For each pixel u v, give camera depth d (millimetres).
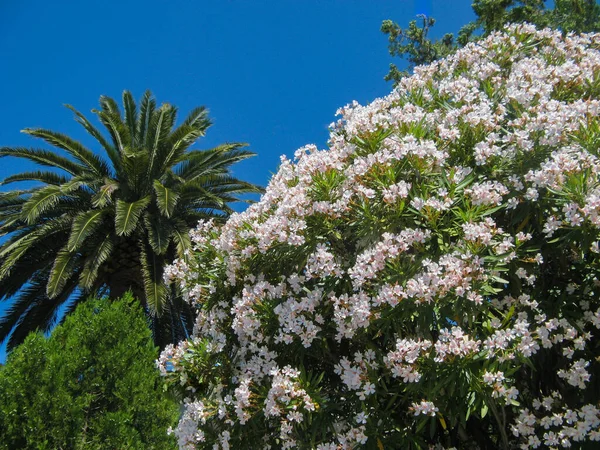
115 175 13094
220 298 4809
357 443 3533
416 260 3541
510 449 4051
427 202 3520
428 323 3258
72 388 5590
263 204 4582
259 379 4141
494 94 4539
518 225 3961
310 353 4090
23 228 12242
